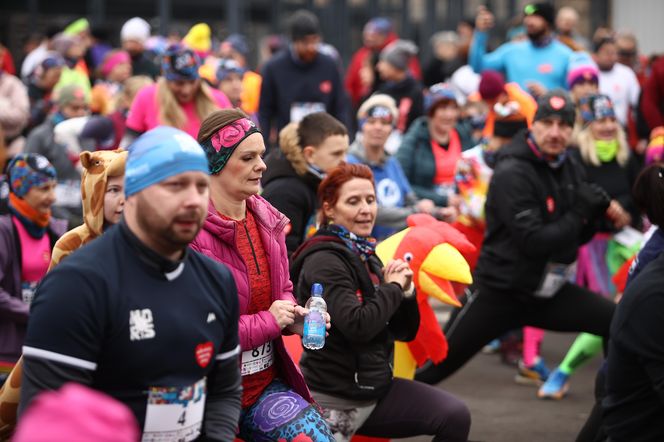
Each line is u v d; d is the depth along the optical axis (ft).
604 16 146.30
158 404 23.17
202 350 23.68
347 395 35.01
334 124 44.45
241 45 97.45
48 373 22.20
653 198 34.88
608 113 65.05
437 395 36.40
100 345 22.57
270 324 30.50
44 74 85.97
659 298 31.73
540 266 47.96
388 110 55.52
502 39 142.20
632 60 100.89
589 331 48.93
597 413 38.91
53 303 22.27
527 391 58.70
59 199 65.77
